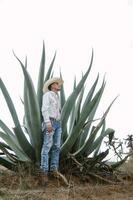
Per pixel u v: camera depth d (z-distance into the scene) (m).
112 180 8.77
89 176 8.72
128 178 9.02
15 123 8.64
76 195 7.16
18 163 8.53
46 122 7.98
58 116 8.29
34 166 8.45
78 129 8.53
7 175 8.09
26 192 6.96
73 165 8.82
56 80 8.34
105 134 9.15
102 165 9.09
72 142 8.61
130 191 7.83
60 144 8.98
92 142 9.02
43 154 8.08
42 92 9.09
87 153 9.16
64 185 7.96
